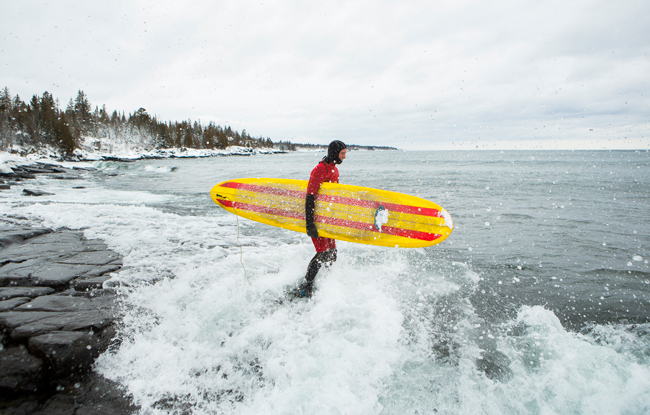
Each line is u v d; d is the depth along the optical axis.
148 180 16.38
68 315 2.39
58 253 3.86
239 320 2.59
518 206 8.31
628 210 7.69
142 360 2.16
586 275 3.69
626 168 28.16
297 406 1.84
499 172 22.75
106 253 3.96
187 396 1.93
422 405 1.88
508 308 2.91
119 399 1.88
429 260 4.11
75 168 27.78
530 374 2.07
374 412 1.82
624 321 2.71
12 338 2.08
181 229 5.48
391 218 3.56
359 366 2.10
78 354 2.04
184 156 89.69
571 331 2.59
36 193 9.63
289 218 3.71
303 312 2.71
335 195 3.61
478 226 6.08
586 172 22.66
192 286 3.08
